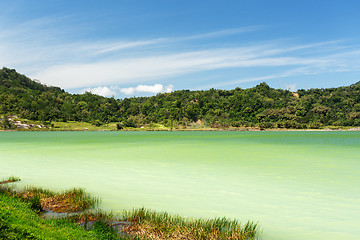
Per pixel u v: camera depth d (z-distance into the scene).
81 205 13.33
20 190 16.52
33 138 86.19
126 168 26.30
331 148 49.31
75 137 94.31
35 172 24.02
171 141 71.06
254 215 13.00
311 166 27.81
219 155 37.72
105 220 11.43
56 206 13.16
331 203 14.96
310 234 10.86
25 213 10.43
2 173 23.48
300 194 16.78
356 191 17.45
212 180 20.78
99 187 18.31
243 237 10.01
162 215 12.40
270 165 28.25
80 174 23.05
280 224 11.88
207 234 10.12
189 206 14.27
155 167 26.92
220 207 14.16
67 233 9.07
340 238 10.45
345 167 27.05
